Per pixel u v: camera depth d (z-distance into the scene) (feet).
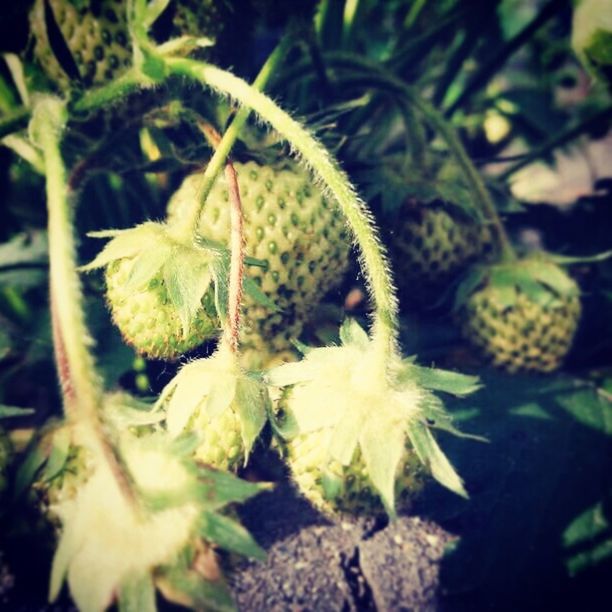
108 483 0.22
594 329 0.51
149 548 0.22
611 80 0.42
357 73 0.43
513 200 0.49
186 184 0.35
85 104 0.34
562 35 0.72
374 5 0.63
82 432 0.22
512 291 0.42
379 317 0.28
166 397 0.27
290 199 0.35
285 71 0.44
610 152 0.83
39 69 0.36
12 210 0.49
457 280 0.44
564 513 0.39
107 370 0.37
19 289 0.46
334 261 0.37
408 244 0.42
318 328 0.38
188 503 0.22
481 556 0.37
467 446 0.41
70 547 0.22
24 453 0.30
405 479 0.29
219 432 0.26
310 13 0.39
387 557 0.37
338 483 0.28
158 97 0.36
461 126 0.71
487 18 0.52
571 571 0.37
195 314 0.27
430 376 0.29
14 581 0.30
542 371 0.44
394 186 0.42
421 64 0.62
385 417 0.27
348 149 0.49
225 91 0.30
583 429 0.42
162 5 0.32
